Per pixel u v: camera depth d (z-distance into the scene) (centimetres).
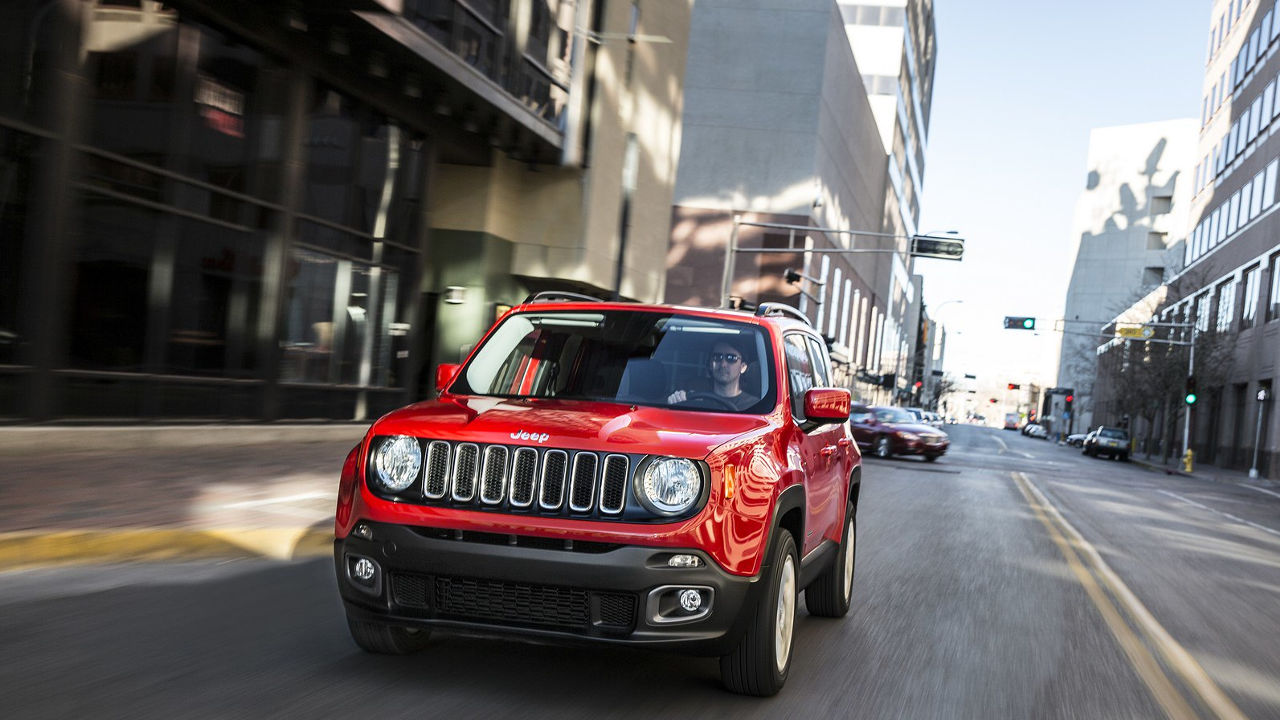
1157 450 7500
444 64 1827
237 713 434
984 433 10406
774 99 5903
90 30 1288
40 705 431
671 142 3234
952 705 530
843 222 7038
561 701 479
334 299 1864
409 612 473
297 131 1708
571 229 2581
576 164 2547
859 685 555
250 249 1625
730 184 5909
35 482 983
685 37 3266
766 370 568
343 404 1908
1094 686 594
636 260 2995
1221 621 856
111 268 1346
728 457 472
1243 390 5503
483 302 2444
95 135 1307
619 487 460
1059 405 12625
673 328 586
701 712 479
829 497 638
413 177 2117
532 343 589
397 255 2075
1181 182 11312
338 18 1587
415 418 493
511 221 2580
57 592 645
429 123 2141
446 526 460
